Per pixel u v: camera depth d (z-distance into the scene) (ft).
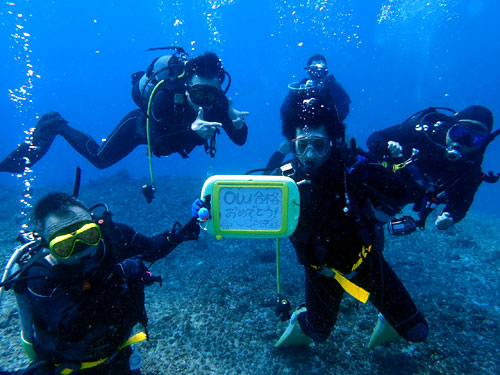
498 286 14.01
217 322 11.25
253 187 6.24
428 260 16.97
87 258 5.49
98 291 5.38
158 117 11.56
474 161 10.35
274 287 13.62
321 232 6.82
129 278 5.81
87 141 15.33
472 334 10.64
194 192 31.09
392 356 9.71
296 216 6.37
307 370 9.29
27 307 5.78
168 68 11.93
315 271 7.59
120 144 14.19
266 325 11.12
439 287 14.05
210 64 10.85
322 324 8.10
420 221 10.83
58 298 5.30
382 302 7.72
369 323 11.02
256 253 17.46
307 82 17.01
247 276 14.56
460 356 9.70
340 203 6.72
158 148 12.08
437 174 10.73
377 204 7.43
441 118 11.30
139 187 34.04
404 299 7.68
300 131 6.44
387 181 6.72
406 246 18.69
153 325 11.07
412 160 10.66
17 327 10.84
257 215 6.38
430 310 11.97
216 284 13.84
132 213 25.23
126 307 5.86
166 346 10.11
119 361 6.70
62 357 5.89
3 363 9.34
